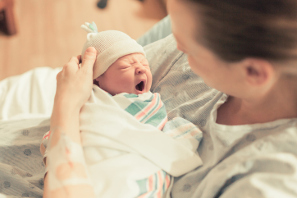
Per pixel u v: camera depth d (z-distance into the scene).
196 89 0.77
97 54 0.77
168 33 1.21
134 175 0.61
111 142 0.64
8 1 2.32
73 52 2.37
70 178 0.55
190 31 0.45
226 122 0.62
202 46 0.45
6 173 0.74
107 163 0.61
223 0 0.39
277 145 0.50
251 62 0.42
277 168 0.48
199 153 0.68
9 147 0.82
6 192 0.73
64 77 0.69
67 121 0.62
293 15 0.39
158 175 0.63
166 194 0.65
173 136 0.69
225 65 0.45
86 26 0.88
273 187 0.46
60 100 0.65
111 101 0.71
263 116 0.55
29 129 0.87
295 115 0.52
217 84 0.50
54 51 2.37
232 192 0.50
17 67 2.21
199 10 0.42
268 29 0.39
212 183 0.55
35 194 0.74
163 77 0.90
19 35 2.48
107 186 0.59
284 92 0.50
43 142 0.73
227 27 0.41
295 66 0.43
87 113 0.67
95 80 0.80
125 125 0.65
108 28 2.61
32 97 1.08
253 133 0.56
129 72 0.75
